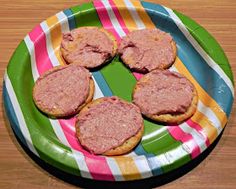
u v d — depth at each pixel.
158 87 0.19
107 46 0.20
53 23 0.21
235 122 0.18
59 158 0.16
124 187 0.16
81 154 0.16
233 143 0.18
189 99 0.18
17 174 0.17
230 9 0.23
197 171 0.17
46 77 0.19
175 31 0.21
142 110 0.18
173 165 0.16
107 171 0.16
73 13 0.21
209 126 0.17
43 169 0.17
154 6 0.22
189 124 0.18
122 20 0.22
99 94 0.19
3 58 0.21
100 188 0.16
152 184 0.16
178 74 0.19
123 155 0.17
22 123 0.17
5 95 0.18
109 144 0.17
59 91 0.19
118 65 0.20
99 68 0.20
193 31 0.21
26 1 0.23
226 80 0.19
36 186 0.16
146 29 0.21
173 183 0.17
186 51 0.21
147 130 0.18
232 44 0.21
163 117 0.18
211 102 0.18
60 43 0.21
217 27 0.22
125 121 0.18
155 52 0.20
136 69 0.20
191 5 0.23
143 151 0.17
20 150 0.17
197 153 0.16
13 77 0.19
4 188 0.16
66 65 0.20
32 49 0.20
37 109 0.19
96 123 0.18
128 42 0.21
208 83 0.19
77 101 0.18
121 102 0.18
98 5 0.22
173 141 0.18
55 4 0.23
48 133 0.18
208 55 0.20
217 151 0.17
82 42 0.21
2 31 0.22
